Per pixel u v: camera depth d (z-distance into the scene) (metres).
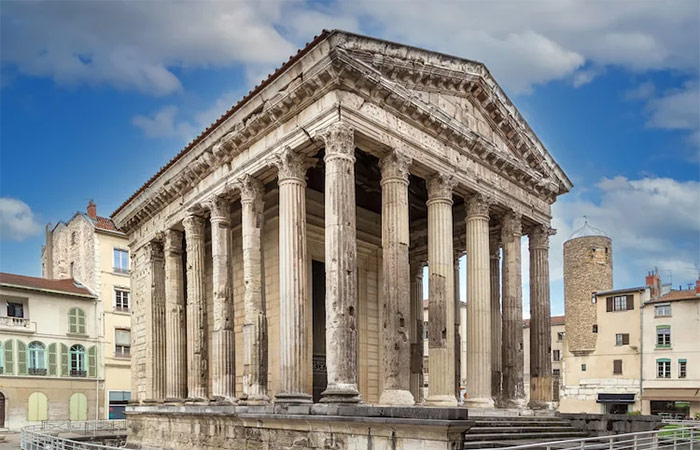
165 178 27.34
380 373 28.45
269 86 20.12
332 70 18.06
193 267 25.72
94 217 53.72
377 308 29.23
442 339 20.88
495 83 25.02
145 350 30.58
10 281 45.66
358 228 29.09
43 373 45.41
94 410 47.88
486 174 24.72
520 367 25.41
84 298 49.03
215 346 23.12
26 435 28.47
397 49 20.16
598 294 57.84
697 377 50.78
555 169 29.53
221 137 23.14
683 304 52.69
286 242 19.44
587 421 23.53
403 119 20.62
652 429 22.33
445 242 21.67
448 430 12.40
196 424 22.72
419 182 27.38
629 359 55.19
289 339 18.52
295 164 20.02
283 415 16.97
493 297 28.88
